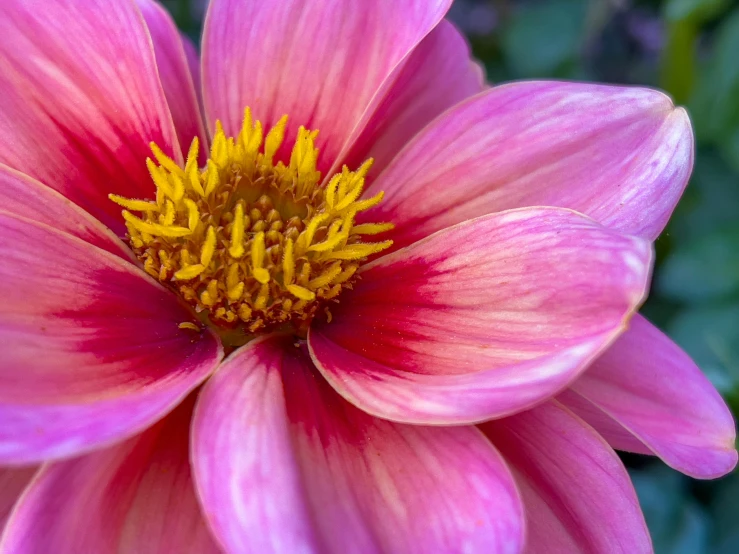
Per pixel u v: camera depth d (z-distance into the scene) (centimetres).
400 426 9
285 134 12
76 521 8
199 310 10
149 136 11
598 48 22
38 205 10
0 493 9
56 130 11
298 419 9
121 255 10
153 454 9
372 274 10
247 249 10
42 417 8
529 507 9
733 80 17
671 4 16
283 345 10
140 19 11
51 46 11
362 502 9
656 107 10
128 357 9
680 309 17
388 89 11
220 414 8
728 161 17
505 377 8
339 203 10
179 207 10
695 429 10
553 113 11
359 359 10
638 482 15
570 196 10
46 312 9
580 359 8
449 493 9
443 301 10
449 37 12
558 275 9
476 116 11
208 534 9
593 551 9
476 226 10
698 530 15
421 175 11
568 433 9
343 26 11
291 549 8
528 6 21
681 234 17
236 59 11
